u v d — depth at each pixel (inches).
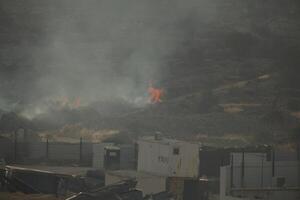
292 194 7224.4
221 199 7175.2
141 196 6904.5
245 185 7529.5
